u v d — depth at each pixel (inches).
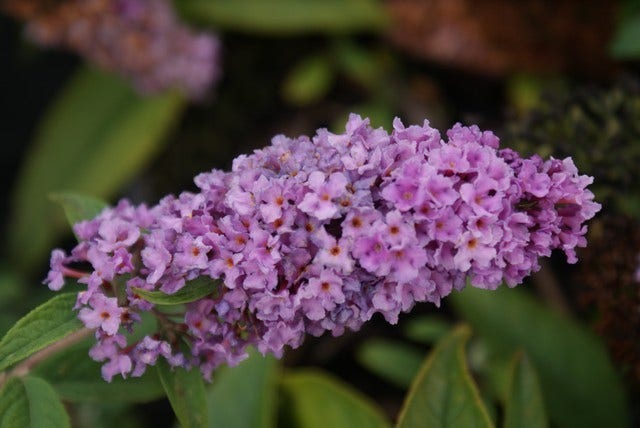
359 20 28.0
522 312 20.5
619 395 19.9
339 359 26.6
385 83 29.9
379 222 14.9
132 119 28.8
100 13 26.6
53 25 27.1
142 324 17.3
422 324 22.4
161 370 16.1
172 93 28.9
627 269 19.0
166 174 31.1
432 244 15.1
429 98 29.9
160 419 27.4
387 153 15.1
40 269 29.8
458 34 26.7
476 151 15.1
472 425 17.5
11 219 32.8
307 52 30.8
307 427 20.2
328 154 15.3
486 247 14.9
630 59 26.2
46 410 16.2
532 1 25.7
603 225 19.1
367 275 15.1
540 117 19.8
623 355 19.3
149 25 27.2
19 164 33.6
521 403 18.2
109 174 28.3
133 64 27.6
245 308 15.5
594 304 20.6
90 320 15.4
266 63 31.3
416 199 14.8
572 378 20.1
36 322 15.5
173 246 15.4
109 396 17.4
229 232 15.2
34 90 34.0
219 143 31.3
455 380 17.7
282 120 31.3
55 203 28.3
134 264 15.7
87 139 28.9
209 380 16.2
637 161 19.5
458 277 15.3
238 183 15.4
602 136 19.6
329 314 15.3
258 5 28.5
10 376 16.5
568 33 25.9
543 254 15.3
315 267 15.1
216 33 30.1
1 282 26.1
